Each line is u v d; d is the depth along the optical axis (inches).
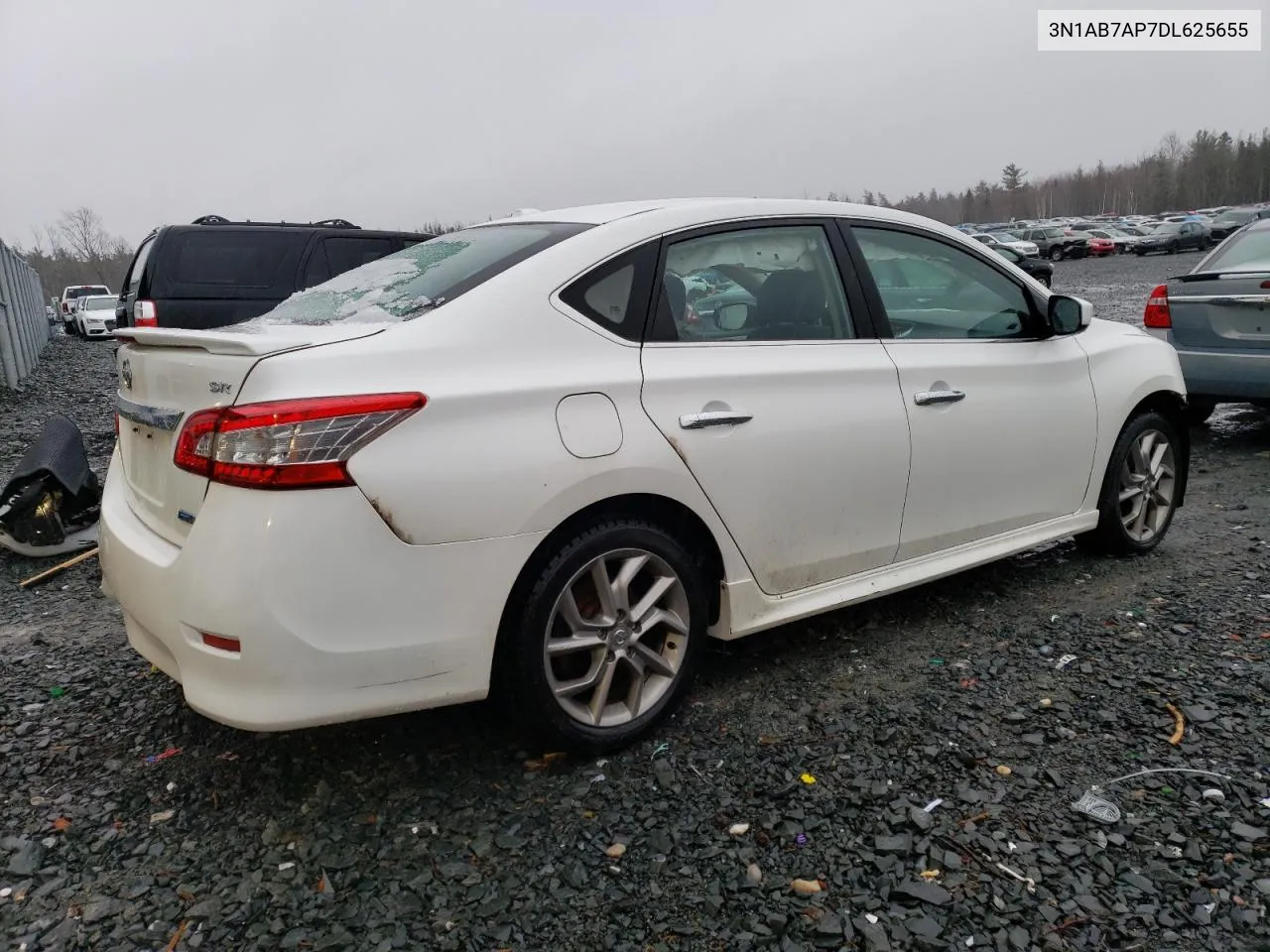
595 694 108.7
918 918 82.9
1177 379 173.5
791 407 120.5
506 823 98.3
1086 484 161.0
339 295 120.4
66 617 163.9
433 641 95.3
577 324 107.0
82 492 211.0
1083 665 130.0
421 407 93.2
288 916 85.5
